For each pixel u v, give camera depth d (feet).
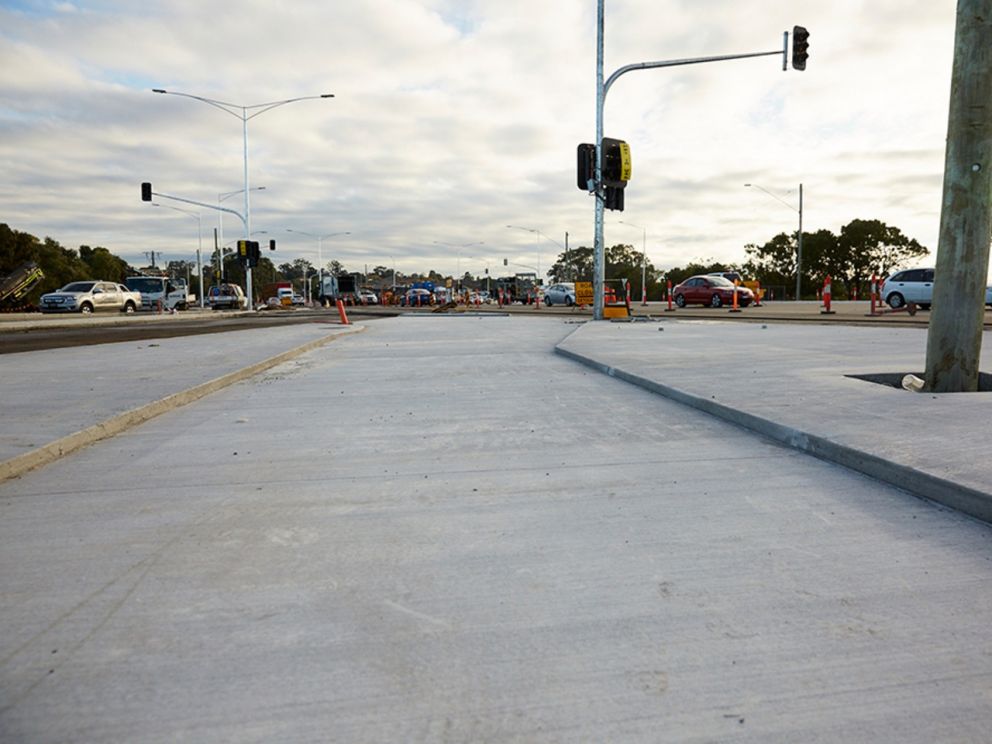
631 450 15.08
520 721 5.88
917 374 22.59
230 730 5.76
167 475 13.46
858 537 9.88
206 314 116.78
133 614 7.79
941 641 7.12
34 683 6.44
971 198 19.24
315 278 383.86
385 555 9.46
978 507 10.45
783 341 37.32
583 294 97.60
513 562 9.20
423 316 95.86
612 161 60.54
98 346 40.09
